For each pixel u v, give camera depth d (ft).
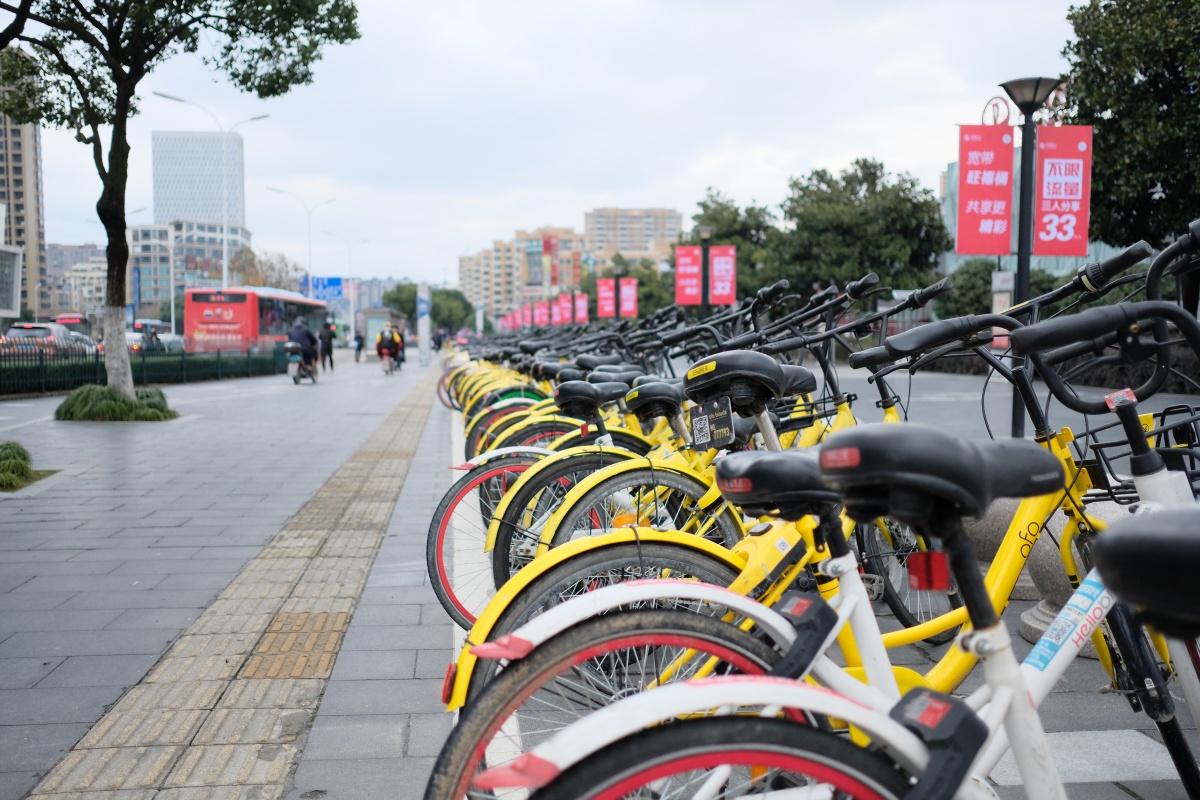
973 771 4.98
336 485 27.35
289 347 84.02
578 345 27.32
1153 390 6.79
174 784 9.12
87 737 10.19
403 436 40.55
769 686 4.67
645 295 179.01
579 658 5.71
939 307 91.71
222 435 40.55
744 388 8.05
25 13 28.76
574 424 16.93
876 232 93.56
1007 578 7.68
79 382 68.49
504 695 5.60
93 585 16.35
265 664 12.49
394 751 9.91
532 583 8.00
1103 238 43.83
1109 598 6.48
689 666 6.64
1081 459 8.13
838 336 13.52
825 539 5.94
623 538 8.20
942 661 7.29
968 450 4.48
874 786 4.68
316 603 15.30
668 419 11.67
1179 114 39.40
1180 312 5.90
